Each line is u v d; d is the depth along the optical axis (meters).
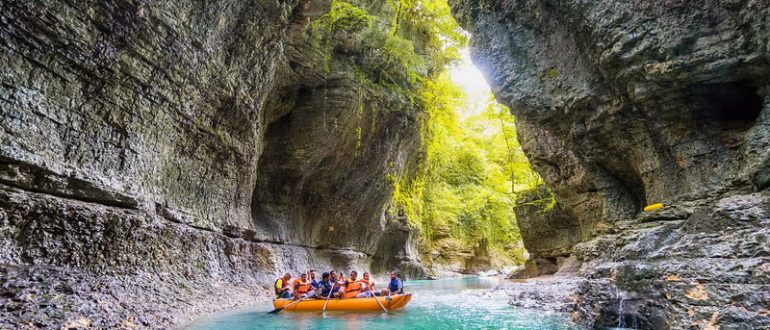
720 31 8.31
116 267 8.90
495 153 35.78
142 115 9.78
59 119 8.00
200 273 11.66
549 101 11.65
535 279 18.27
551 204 19.38
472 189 35.31
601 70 10.13
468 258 33.75
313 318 9.23
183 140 11.39
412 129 21.80
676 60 8.67
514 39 12.20
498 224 36.22
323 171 19.19
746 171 8.30
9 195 7.11
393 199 24.41
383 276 25.75
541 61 11.77
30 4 7.20
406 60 18.73
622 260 7.71
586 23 9.74
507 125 24.73
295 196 18.75
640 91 9.59
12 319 5.91
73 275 7.76
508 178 31.11
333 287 10.95
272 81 14.77
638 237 8.03
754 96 9.08
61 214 7.85
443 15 20.09
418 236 29.77
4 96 7.09
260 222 17.22
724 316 5.62
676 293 6.28
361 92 18.12
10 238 7.20
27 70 7.46
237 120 13.20
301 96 17.70
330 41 17.00
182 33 10.07
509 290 14.05
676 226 7.61
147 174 10.07
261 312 10.03
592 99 10.89
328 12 15.63
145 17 9.05
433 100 22.19
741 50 8.11
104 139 8.91
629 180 12.81
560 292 11.10
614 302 7.18
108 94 8.91
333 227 21.11
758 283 5.56
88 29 8.16
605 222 13.09
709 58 8.37
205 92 11.48
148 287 9.10
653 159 10.70
